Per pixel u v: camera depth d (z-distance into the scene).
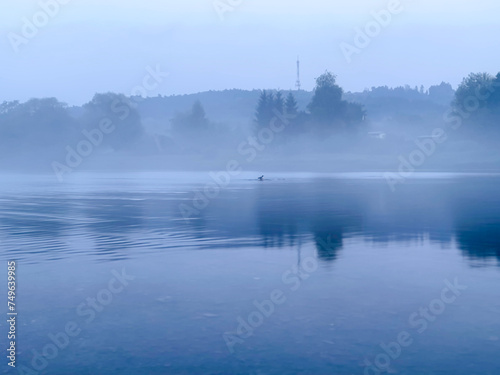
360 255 14.53
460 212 25.16
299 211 26.17
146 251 15.57
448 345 7.77
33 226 21.56
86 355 7.59
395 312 9.27
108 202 32.41
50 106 111.31
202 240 17.50
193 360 7.37
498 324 8.62
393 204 29.34
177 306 9.79
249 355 7.50
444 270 12.53
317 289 10.84
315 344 7.86
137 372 7.01
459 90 93.88
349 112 105.00
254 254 14.91
